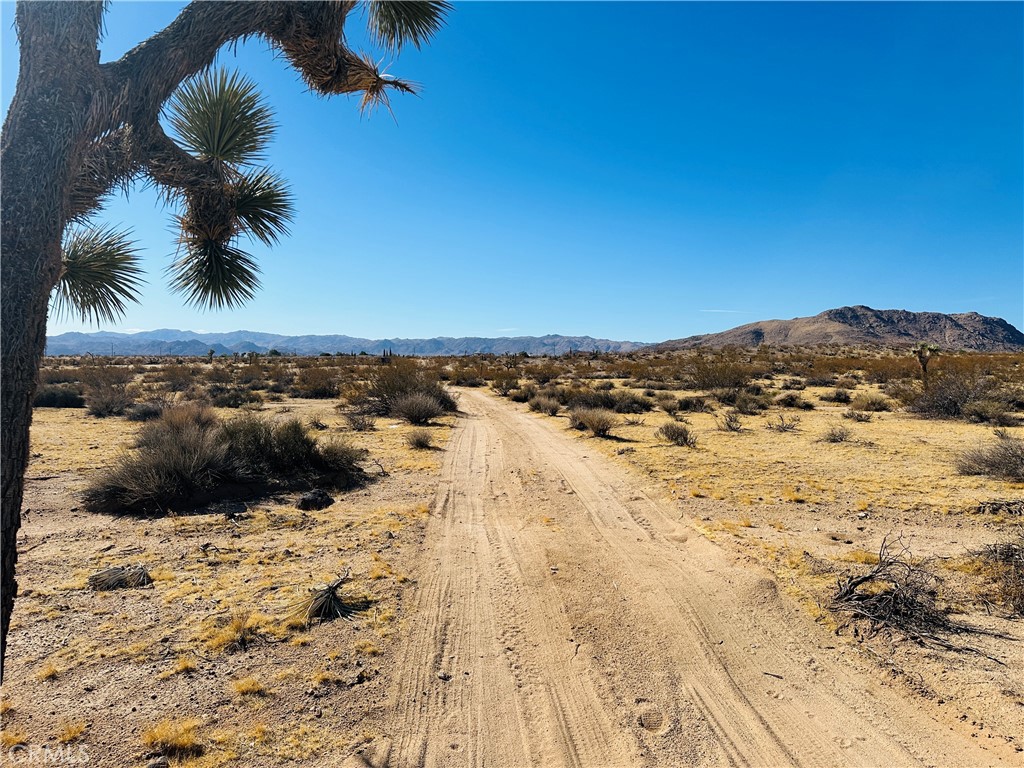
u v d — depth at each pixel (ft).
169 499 28.81
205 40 8.93
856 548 23.82
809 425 59.06
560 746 12.03
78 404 76.54
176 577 20.04
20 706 12.41
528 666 15.12
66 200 7.47
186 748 11.22
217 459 31.60
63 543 23.34
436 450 47.21
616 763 11.56
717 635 16.87
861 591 19.01
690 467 39.73
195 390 91.20
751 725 12.80
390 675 14.38
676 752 11.91
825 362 145.89
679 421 63.36
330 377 116.47
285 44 11.18
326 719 12.48
